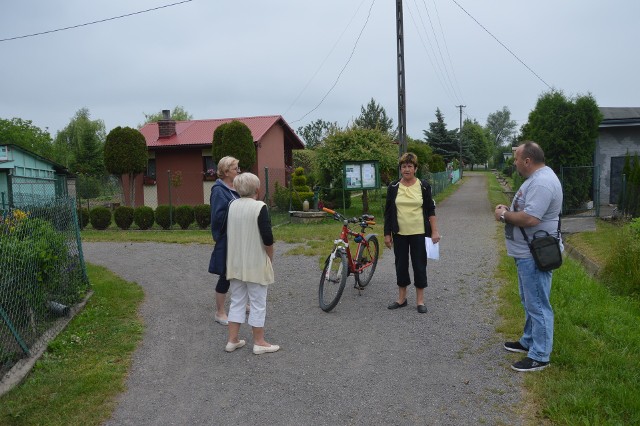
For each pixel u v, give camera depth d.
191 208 15.58
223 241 5.31
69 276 6.43
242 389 4.16
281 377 4.36
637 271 6.95
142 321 5.95
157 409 3.86
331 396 3.99
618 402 3.59
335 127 19.28
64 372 4.46
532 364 4.22
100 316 6.07
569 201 16.80
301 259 9.38
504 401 3.79
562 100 16.77
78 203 16.70
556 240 4.13
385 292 6.94
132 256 10.39
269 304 6.56
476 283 7.25
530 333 4.57
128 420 3.71
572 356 4.37
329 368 4.52
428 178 28.41
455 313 5.92
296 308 6.35
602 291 6.71
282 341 5.21
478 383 4.10
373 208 21.28
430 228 5.95
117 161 18.86
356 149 18.12
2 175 19.95
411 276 7.88
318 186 17.83
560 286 6.59
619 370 4.12
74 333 5.44
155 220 15.90
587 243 11.16
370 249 7.10
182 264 9.42
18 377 4.30
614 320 5.39
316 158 19.02
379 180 17.53
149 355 4.91
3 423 3.64
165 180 22.14
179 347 5.11
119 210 15.92
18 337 4.67
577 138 16.67
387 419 3.63
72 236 6.87
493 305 6.16
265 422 3.65
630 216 14.27
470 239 11.30
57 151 55.34
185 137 22.09
